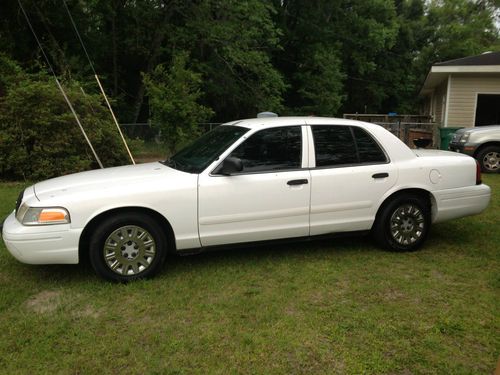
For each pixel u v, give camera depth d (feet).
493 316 12.17
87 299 13.26
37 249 13.39
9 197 26.50
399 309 12.59
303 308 12.65
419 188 17.01
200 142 17.34
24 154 32.55
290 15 93.91
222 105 74.74
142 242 14.30
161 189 14.17
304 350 10.60
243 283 14.38
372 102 120.06
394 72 121.60
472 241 18.76
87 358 10.34
